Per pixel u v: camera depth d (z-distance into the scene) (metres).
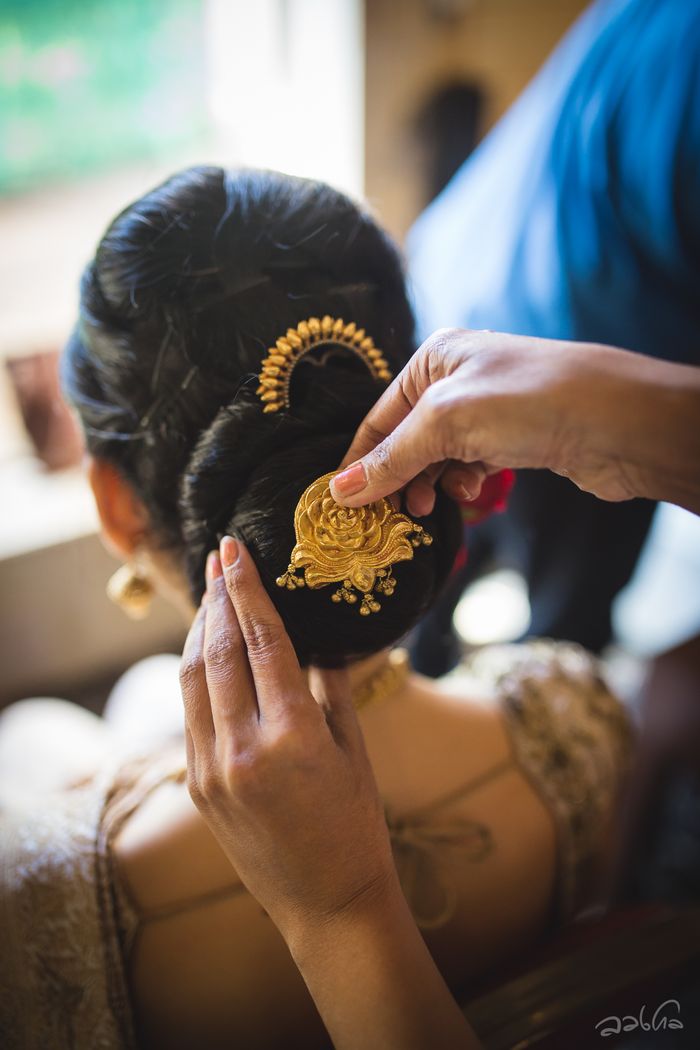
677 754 1.40
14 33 1.36
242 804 0.48
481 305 1.22
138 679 1.38
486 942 0.72
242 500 0.53
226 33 1.52
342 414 0.55
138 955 0.62
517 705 0.77
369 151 1.52
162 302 0.54
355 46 1.40
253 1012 0.64
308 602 0.51
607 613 1.41
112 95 1.50
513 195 1.20
